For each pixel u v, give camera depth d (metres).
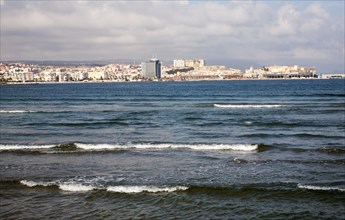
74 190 15.88
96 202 14.61
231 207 13.96
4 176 18.16
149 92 125.69
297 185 16.09
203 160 21.31
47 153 23.41
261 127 36.19
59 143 27.62
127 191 15.65
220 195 15.13
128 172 18.78
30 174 18.53
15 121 42.88
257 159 21.44
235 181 16.95
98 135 32.00
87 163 20.77
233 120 42.16
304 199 14.56
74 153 23.38
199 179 17.39
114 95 107.75
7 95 112.75
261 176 17.77
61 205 14.32
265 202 14.37
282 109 55.12
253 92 112.06
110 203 14.49
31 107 65.75
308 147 25.02
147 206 14.18
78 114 51.47
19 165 20.36
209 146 24.94
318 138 29.06
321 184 16.33
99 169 19.41
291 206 13.94
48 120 44.09
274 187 15.91
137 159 21.67
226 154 22.88
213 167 19.64
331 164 19.89
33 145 26.00
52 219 13.09
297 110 53.22
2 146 25.44
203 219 12.98
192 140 28.81
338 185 16.17
